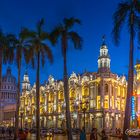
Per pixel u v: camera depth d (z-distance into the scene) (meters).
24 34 59.97
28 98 185.25
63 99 156.00
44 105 169.75
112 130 123.94
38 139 56.59
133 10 43.28
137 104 110.69
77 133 102.50
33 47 61.72
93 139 41.94
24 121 183.62
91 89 139.12
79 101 143.38
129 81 42.44
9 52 68.31
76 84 147.50
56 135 100.44
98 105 134.62
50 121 162.25
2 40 68.38
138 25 42.91
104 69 136.38
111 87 134.62
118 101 138.62
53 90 164.12
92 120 135.12
